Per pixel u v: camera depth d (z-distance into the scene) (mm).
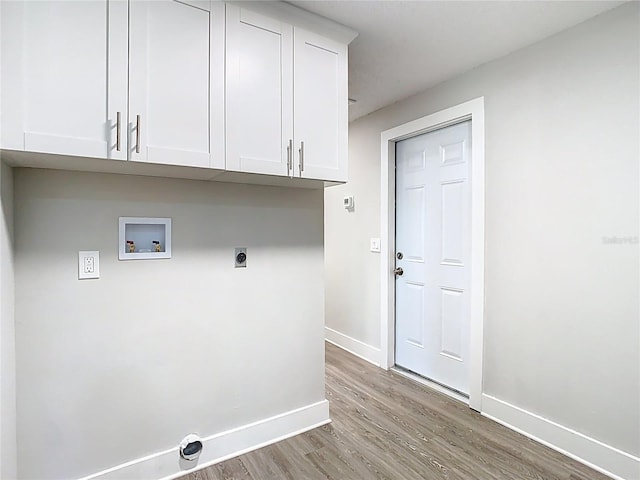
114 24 1291
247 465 1805
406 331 3018
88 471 1533
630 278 1654
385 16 1754
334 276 3779
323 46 1812
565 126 1874
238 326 1926
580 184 1819
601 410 1752
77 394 1512
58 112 1195
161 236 1720
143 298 1657
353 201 3453
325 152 1819
